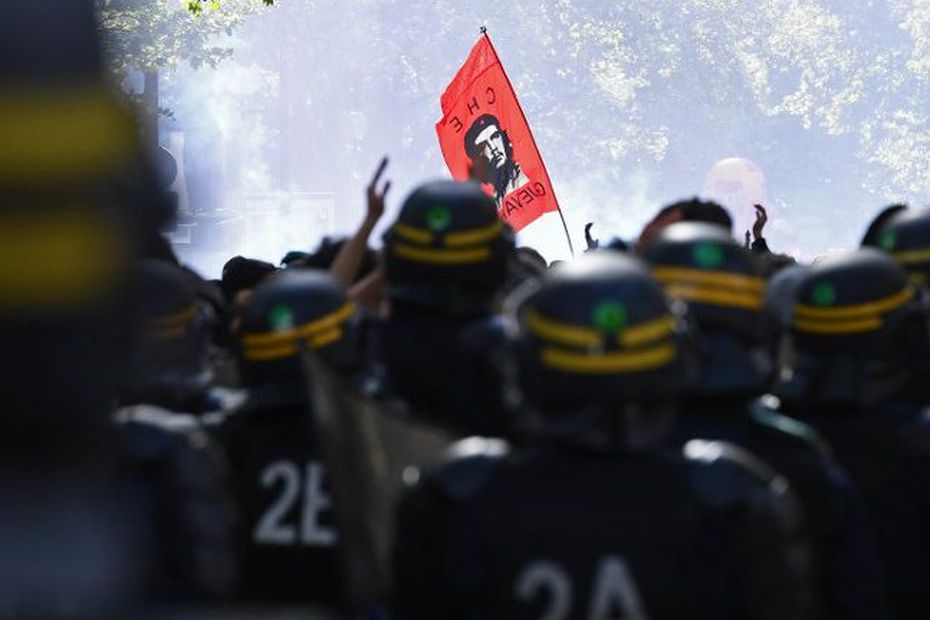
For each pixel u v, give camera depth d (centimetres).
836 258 1065
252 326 967
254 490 929
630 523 609
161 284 969
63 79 193
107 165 196
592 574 608
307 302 967
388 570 642
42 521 196
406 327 1141
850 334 1033
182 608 241
